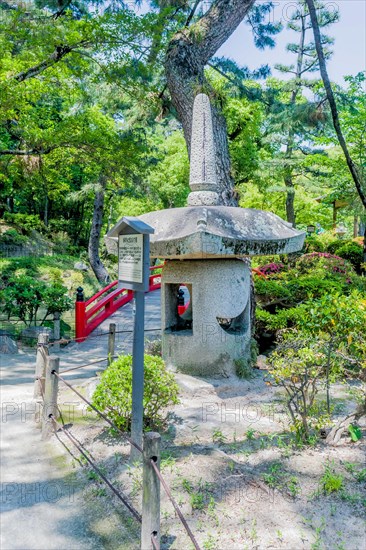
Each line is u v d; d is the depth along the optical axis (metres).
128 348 7.72
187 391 4.94
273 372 3.59
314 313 4.05
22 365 6.37
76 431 3.92
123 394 3.68
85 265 18.56
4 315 9.78
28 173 10.41
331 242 16.92
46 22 7.63
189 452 3.43
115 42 7.78
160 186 19.98
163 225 4.83
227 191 6.58
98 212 17.22
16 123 10.52
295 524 2.53
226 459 3.30
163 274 5.59
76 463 3.36
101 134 10.25
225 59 7.50
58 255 19.56
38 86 9.19
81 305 8.39
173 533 2.46
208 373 5.24
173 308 5.73
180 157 19.25
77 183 23.03
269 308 8.24
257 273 10.43
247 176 16.30
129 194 14.98
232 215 4.89
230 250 4.55
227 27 6.86
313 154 16.44
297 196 20.56
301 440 3.54
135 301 3.31
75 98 11.42
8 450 3.60
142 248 3.23
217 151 6.58
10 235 19.44
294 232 5.23
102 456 3.43
